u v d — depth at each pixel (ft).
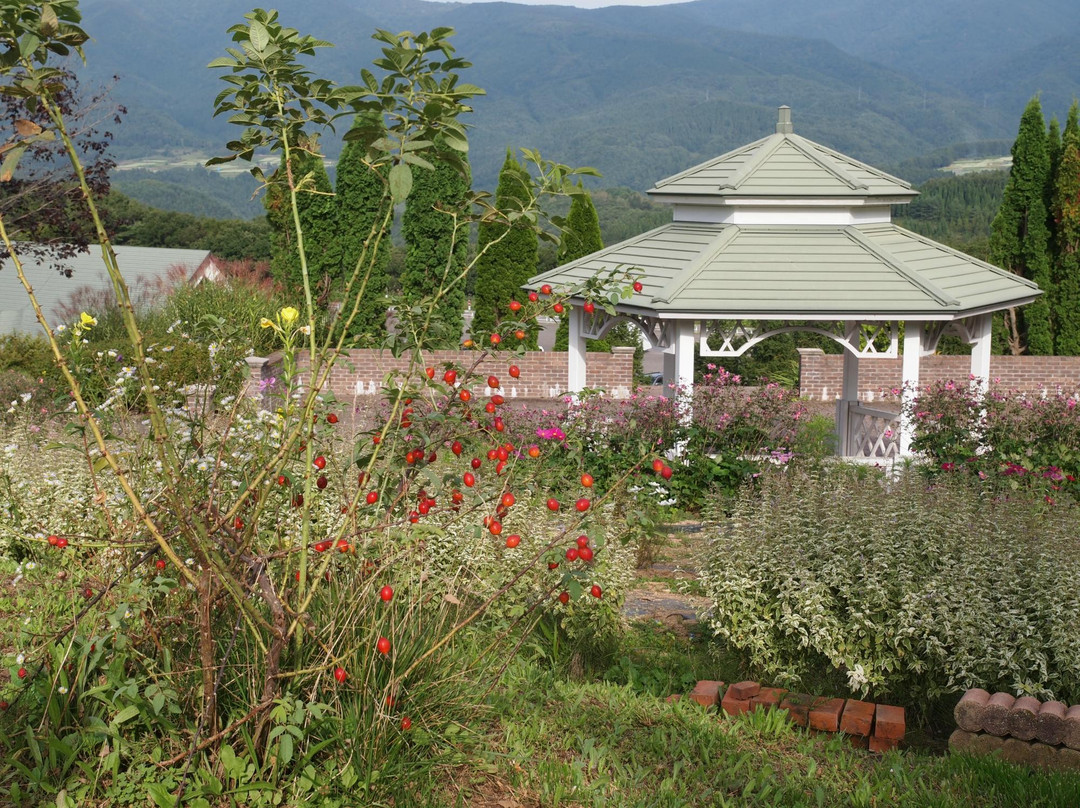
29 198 52.75
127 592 12.66
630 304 42.86
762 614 19.35
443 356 71.00
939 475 31.78
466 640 17.88
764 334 42.96
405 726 12.84
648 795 13.93
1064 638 16.67
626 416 37.06
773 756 15.89
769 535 20.12
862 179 46.85
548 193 14.03
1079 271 71.77
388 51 12.30
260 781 12.15
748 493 25.61
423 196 71.10
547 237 14.26
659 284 43.27
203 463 13.96
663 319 42.22
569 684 17.99
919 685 18.12
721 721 17.03
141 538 13.07
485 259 77.92
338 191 71.00
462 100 13.00
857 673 17.69
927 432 39.42
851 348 43.75
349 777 12.45
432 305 14.25
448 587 16.11
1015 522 20.43
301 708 11.76
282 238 71.87
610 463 35.70
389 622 14.55
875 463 43.27
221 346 14.98
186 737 12.75
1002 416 38.14
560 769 14.20
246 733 12.21
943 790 14.64
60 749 12.32
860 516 20.12
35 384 41.19
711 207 46.60
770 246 44.09
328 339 12.58
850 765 15.72
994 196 228.63
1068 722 15.60
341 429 21.34
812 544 19.67
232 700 13.14
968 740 16.26
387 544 14.73
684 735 16.05
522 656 19.19
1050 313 73.15
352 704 13.15
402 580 15.23
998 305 44.27
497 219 13.96
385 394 14.24
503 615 19.43
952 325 46.34
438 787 13.34
